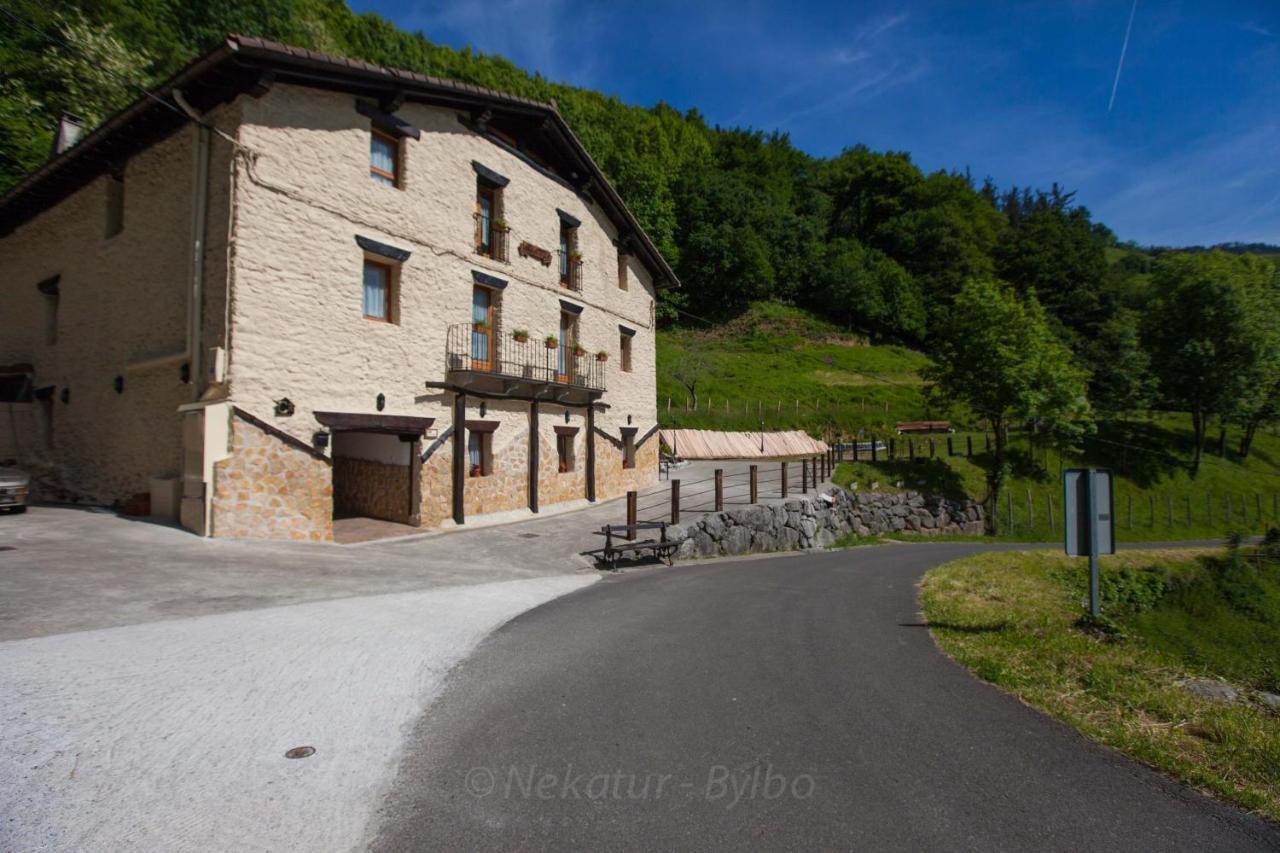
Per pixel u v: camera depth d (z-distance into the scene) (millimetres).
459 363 13695
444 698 4422
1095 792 3416
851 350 51500
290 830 2795
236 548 9320
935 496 26812
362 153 12016
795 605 8492
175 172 11352
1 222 15750
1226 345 35062
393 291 12758
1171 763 3771
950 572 12516
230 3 27703
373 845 2719
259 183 10359
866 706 4594
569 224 17922
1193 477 35000
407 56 43438
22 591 6402
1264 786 3559
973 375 27016
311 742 3613
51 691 4004
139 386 11891
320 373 11148
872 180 75500
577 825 2916
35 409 14758
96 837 2658
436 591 7941
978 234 71500
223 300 10094
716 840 2818
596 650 5762
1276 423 38125
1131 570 18172
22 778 3045
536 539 12703
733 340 51750
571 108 47281
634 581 10055
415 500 12977
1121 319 48781
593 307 19000
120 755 3311
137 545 8930
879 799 3242
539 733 3922
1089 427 28438
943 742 4000
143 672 4422
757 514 16703
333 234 11438
